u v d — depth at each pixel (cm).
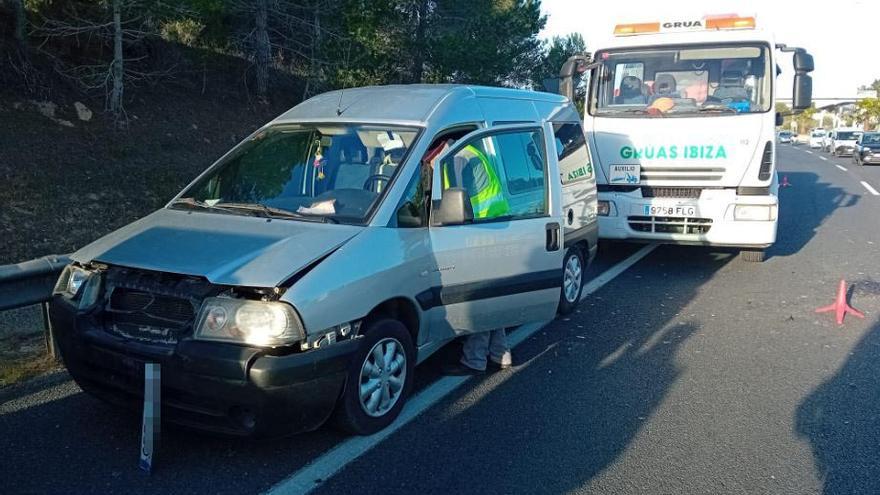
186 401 405
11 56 1349
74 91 1465
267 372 386
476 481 405
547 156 629
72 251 989
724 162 930
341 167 509
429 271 486
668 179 958
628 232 983
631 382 566
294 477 403
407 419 483
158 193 1280
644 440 463
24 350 595
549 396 533
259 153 549
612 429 479
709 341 676
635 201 972
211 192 534
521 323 578
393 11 1900
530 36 2325
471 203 531
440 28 2125
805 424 491
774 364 613
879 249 1160
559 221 607
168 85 1766
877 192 2066
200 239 446
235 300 398
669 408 516
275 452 431
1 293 518
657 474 419
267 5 1859
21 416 472
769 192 940
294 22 1922
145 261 425
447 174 518
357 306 429
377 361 455
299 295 399
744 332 707
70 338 433
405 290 466
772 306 807
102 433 451
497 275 540
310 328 400
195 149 1554
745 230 938
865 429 483
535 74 2425
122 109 1452
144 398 401
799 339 685
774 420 497
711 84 953
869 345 668
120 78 1447
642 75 980
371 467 417
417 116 529
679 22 977
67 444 435
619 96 986
